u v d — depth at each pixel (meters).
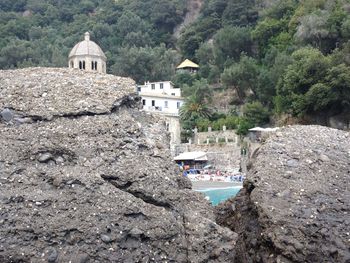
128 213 8.66
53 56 102.94
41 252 8.09
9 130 9.55
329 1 75.00
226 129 64.56
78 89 10.52
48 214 8.38
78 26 131.38
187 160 57.88
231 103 76.94
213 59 94.75
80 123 9.80
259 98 70.12
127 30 125.12
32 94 10.22
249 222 10.59
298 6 85.56
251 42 88.56
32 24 133.75
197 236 9.12
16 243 8.09
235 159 57.97
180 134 68.75
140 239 8.55
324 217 9.44
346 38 66.00
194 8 130.12
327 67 55.16
